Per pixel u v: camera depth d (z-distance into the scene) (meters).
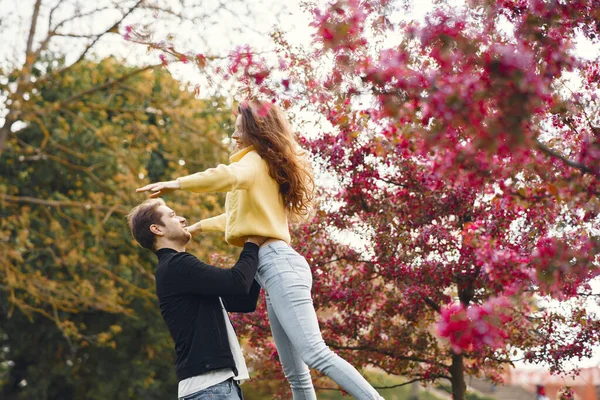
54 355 16.09
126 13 9.02
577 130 3.40
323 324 5.21
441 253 4.78
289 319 3.36
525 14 2.85
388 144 3.81
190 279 3.41
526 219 4.09
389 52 2.72
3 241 11.43
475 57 2.54
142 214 3.68
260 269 3.46
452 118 2.55
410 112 2.73
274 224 3.44
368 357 5.30
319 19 2.83
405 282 4.77
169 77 10.69
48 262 13.62
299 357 3.74
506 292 3.10
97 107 10.77
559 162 3.10
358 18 2.81
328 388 5.39
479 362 5.05
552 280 2.96
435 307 4.96
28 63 10.12
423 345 5.14
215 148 10.79
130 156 11.23
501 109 2.51
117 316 15.43
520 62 2.44
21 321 15.74
